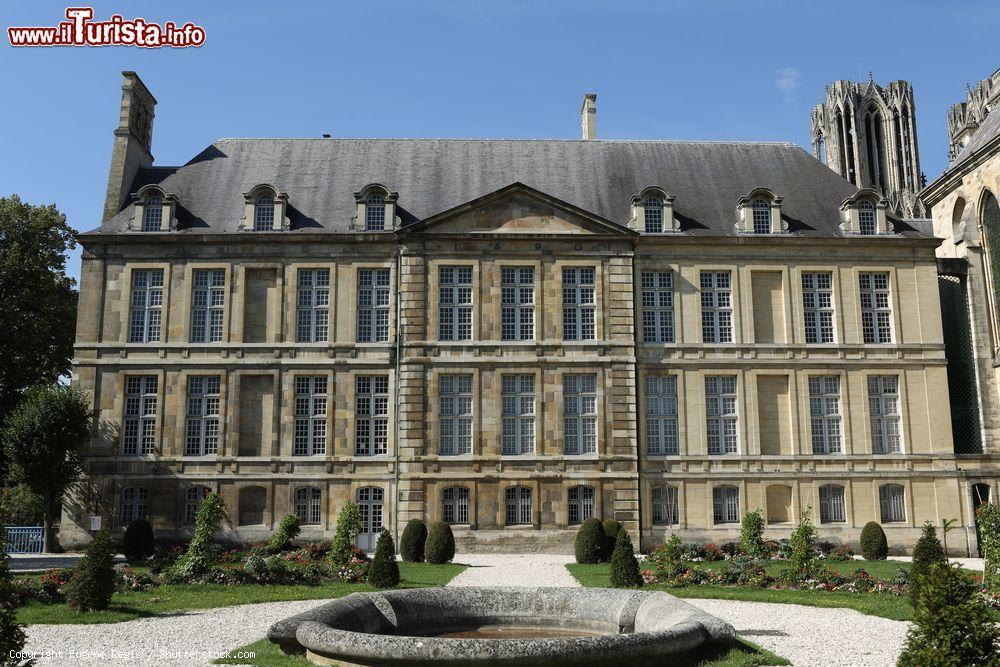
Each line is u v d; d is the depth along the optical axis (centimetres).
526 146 5388
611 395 4569
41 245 5531
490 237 4662
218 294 4678
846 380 4716
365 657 1443
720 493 4594
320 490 4484
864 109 11806
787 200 5084
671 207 4831
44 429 4269
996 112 5541
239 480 4478
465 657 1386
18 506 6056
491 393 4547
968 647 1332
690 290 4762
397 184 5059
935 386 4731
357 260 4703
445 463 4462
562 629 1983
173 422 4534
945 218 5522
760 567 3062
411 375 4547
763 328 4778
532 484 4466
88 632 2064
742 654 1720
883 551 4122
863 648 1908
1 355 5209
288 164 5178
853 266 4828
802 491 4594
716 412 4681
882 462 4641
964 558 4500
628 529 4441
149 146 5341
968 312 4984
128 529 3984
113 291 4656
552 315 4634
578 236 4681
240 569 2930
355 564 3219
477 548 4378
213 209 4878
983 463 4678
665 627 1705
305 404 4597
